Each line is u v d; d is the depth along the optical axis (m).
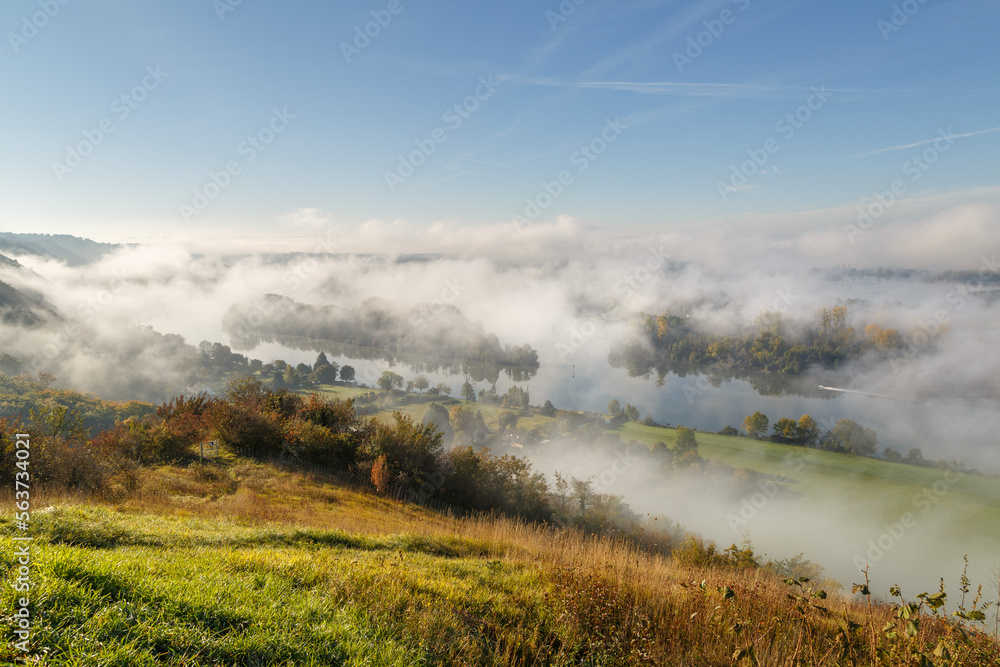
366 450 27.02
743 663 4.69
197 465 20.61
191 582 4.63
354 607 5.00
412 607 5.39
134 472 15.92
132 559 5.15
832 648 5.21
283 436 27.00
